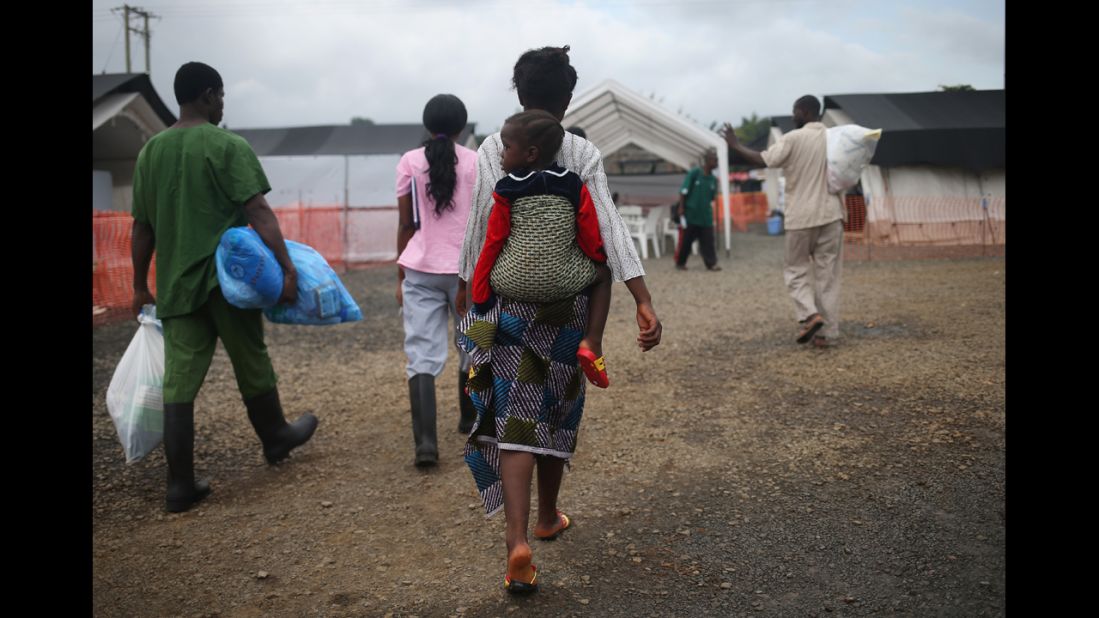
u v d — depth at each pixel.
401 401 5.44
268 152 19.50
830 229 6.11
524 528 2.66
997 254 13.59
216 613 2.70
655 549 3.03
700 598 2.66
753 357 6.10
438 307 4.21
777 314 8.12
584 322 2.76
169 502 3.61
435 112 4.12
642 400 5.07
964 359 5.52
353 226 16.41
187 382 3.66
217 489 3.90
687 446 4.16
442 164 4.06
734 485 3.60
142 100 14.50
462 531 3.31
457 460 4.18
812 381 5.26
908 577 2.71
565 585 2.79
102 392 5.92
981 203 15.69
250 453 4.44
